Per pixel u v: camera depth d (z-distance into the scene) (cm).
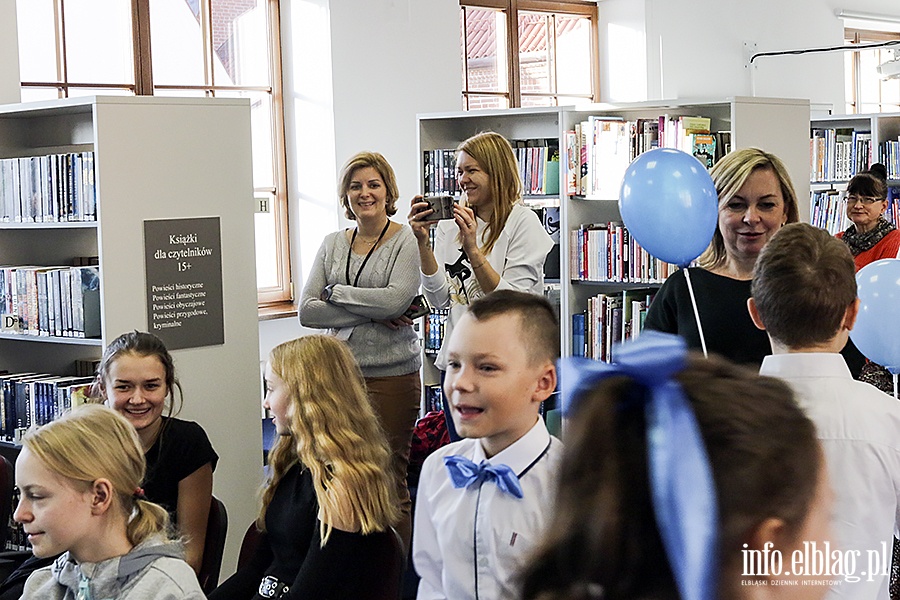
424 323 582
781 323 185
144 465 239
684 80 1079
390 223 448
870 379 439
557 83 1034
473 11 948
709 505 56
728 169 275
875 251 573
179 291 434
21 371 518
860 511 165
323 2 796
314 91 805
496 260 421
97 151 409
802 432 58
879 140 849
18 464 228
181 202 434
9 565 355
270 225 813
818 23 1218
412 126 859
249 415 457
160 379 340
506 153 425
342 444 269
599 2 1064
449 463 190
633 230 322
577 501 58
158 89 746
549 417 196
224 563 446
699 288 272
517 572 60
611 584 56
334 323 440
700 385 59
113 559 225
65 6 702
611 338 539
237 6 787
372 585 263
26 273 470
